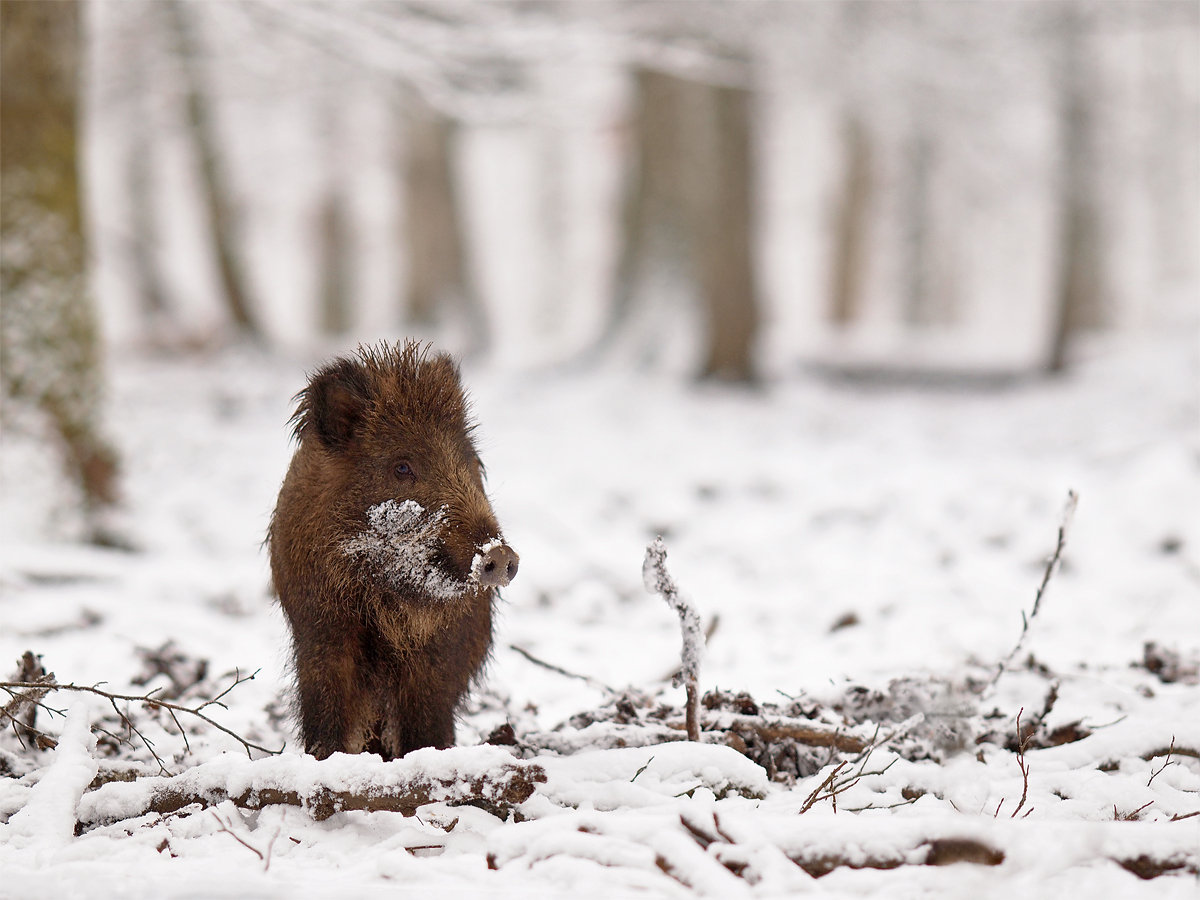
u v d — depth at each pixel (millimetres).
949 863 4145
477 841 4551
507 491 17031
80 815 4926
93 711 6766
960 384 30688
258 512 15656
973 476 16688
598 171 59750
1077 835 4125
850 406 27422
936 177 48438
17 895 3879
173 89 29422
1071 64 30938
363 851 4500
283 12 16719
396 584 5516
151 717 6738
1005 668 7598
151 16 26141
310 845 4590
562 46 18781
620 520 16125
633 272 30562
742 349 28281
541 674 8688
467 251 35688
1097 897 3908
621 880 3951
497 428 22797
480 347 34969
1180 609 10695
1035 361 33250
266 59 21375
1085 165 32312
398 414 5656
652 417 24359
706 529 15422
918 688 6805
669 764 5090
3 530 12344
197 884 3916
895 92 29359
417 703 5672
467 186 53438
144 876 4180
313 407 5699
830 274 54250
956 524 14289
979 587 11719
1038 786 5234
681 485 17578
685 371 29062
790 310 62625
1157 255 59031
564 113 21234
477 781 4727
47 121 13031
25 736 6113
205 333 32844
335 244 50188
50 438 12789
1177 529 12953
